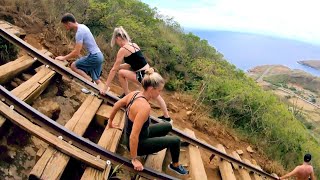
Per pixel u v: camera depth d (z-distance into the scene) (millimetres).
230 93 8930
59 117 5371
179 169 4824
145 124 4176
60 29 7910
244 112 9055
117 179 4430
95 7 9156
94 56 6055
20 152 4176
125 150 5188
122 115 5625
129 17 10180
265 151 8727
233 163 6629
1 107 4121
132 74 5512
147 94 4047
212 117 8719
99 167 4062
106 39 9008
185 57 10188
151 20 11695
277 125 9203
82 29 5855
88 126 5102
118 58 5344
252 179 6883
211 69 9984
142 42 9305
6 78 5223
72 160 4258
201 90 8906
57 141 4105
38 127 4156
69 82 6090
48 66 5852
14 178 3869
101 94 5758
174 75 9438
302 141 9805
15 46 6176
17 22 7277
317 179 9453
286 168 8812
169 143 4461
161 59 9406
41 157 3836
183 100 8742
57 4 8500
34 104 5156
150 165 4918
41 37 7383
